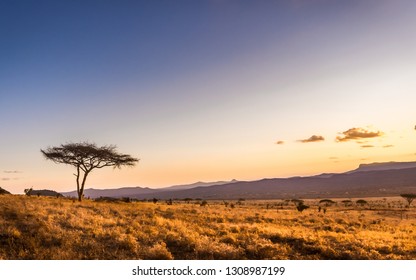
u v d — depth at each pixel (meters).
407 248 20.78
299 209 67.19
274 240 22.11
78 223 22.55
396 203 137.50
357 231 31.19
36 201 35.25
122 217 29.66
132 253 17.16
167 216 34.56
